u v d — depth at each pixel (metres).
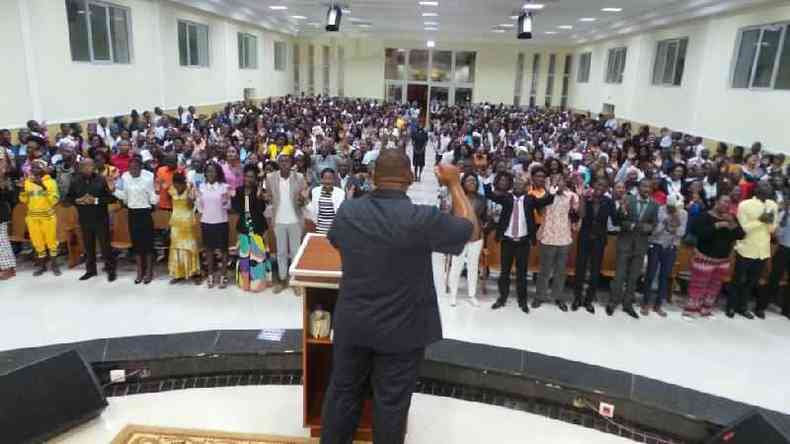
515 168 6.66
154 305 4.62
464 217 1.97
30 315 4.32
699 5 10.59
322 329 2.49
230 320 4.39
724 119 10.36
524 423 2.96
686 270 5.25
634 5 11.52
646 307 4.91
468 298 5.14
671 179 6.36
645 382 3.13
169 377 3.28
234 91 16.61
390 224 1.85
